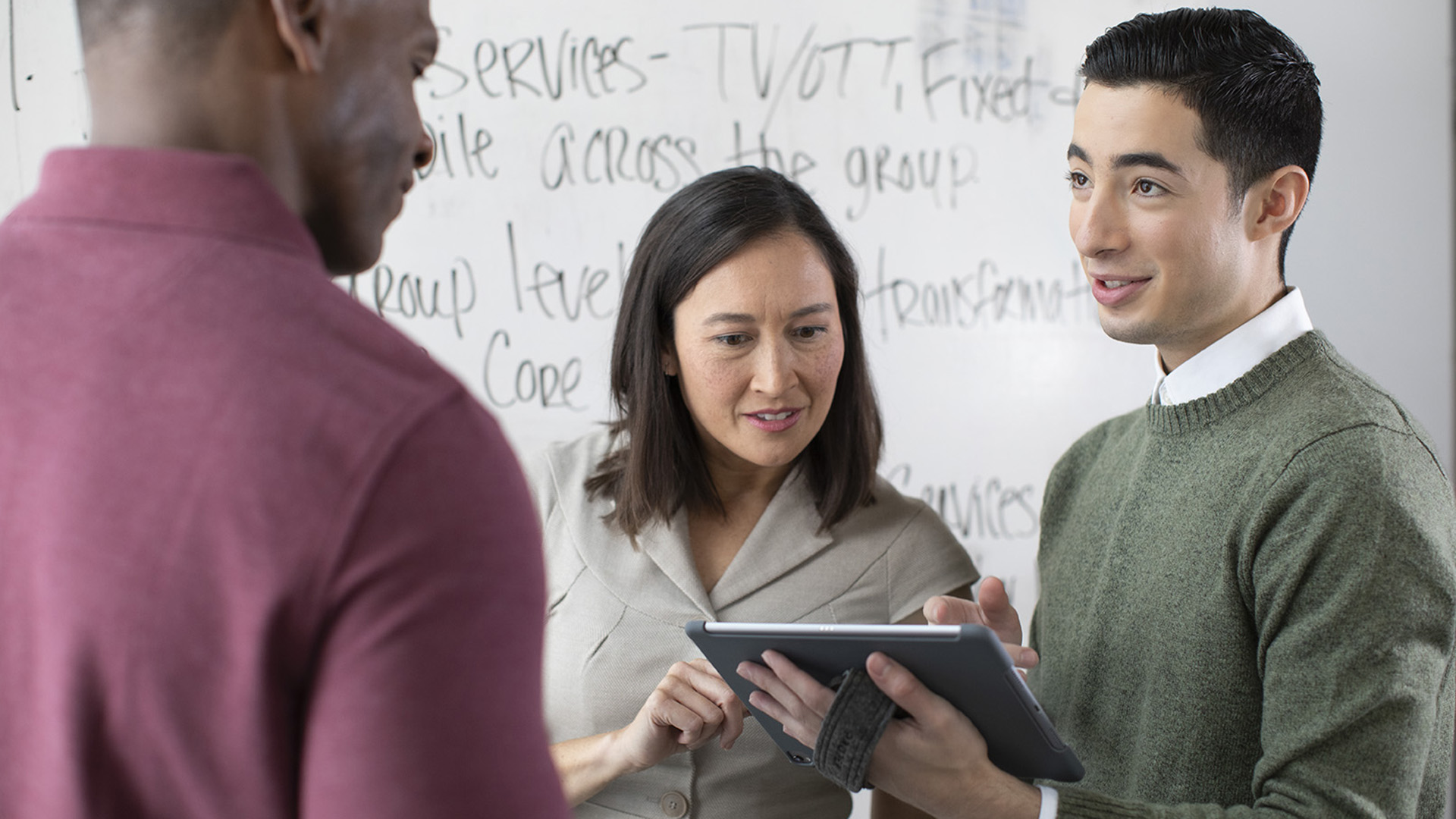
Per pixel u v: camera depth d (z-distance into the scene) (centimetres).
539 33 160
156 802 38
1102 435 100
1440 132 190
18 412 38
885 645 63
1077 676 91
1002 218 178
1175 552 81
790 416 94
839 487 103
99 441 37
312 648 37
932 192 174
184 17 41
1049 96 179
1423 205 190
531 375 163
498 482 40
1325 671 69
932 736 66
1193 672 79
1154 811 72
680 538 102
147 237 39
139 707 36
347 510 36
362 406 38
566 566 105
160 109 41
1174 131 76
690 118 165
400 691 37
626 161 164
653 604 100
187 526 36
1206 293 79
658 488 101
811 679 68
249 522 36
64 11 147
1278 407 77
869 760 66
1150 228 78
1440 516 71
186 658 36
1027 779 96
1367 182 188
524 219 162
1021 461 181
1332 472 71
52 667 37
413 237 159
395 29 47
